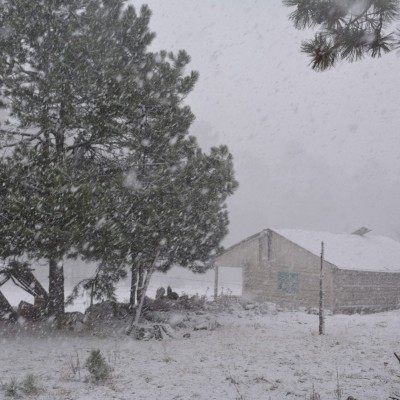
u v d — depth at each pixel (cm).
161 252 1780
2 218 1274
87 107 1512
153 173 1678
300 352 1256
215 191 1831
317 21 515
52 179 1312
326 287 2661
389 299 2977
